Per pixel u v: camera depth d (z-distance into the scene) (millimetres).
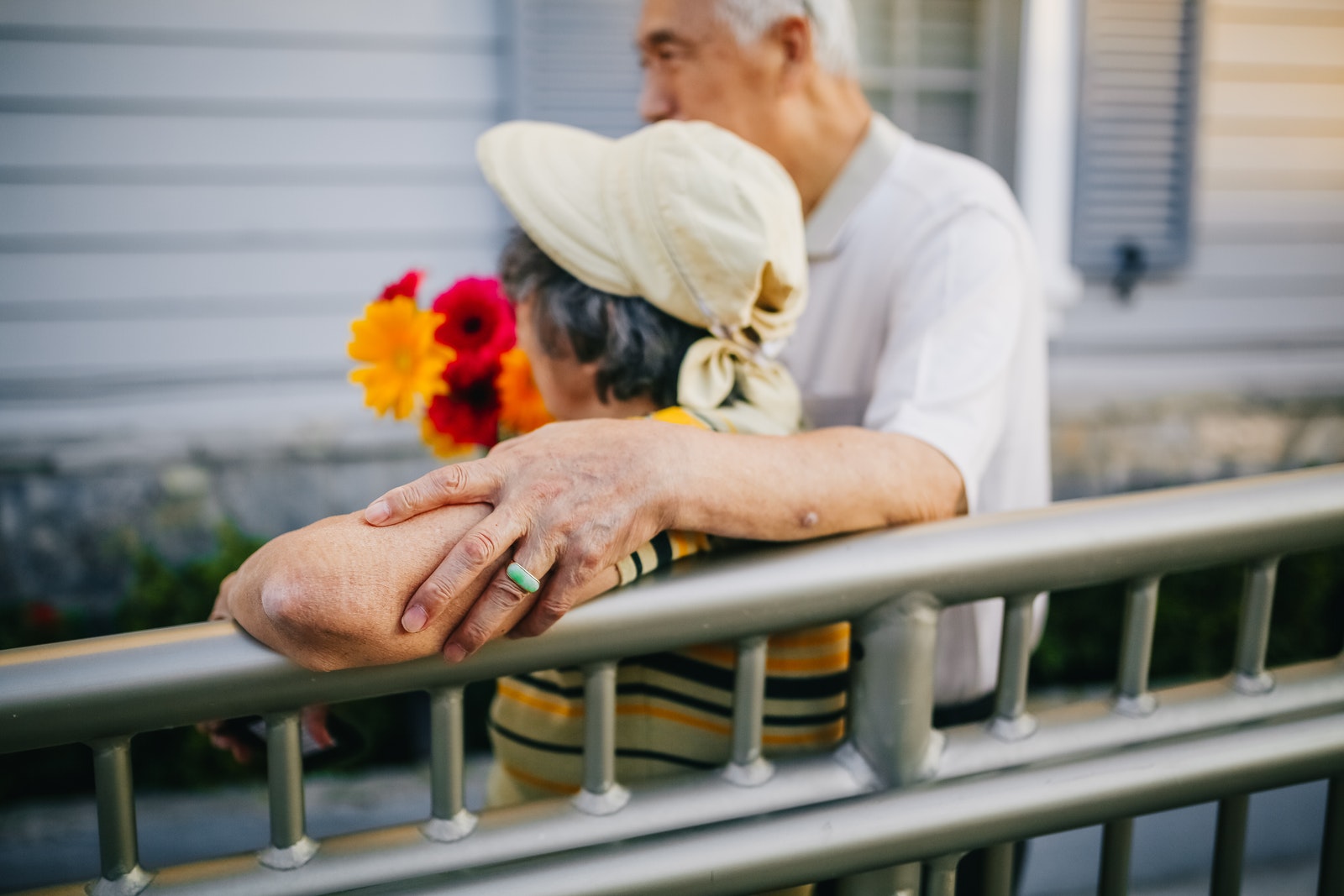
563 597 657
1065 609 3137
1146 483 3715
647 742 886
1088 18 3611
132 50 2977
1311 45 3857
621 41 3271
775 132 1230
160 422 3131
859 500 816
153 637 622
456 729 676
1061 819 769
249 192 3121
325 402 3248
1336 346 4074
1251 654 847
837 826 723
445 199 3254
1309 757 822
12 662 591
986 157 3654
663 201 825
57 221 3010
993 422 1034
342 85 3131
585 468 682
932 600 748
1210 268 3922
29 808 2631
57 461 2934
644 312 856
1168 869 2242
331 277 3213
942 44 3588
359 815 2561
